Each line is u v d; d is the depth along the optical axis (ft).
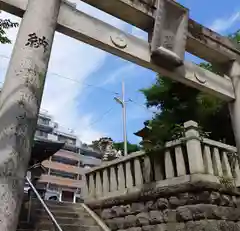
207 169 22.06
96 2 16.76
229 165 24.27
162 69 17.72
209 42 20.30
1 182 9.82
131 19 18.19
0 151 10.25
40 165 38.75
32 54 12.12
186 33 18.48
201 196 20.58
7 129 10.59
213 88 19.75
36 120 11.56
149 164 25.03
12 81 11.49
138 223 24.14
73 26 14.79
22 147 10.62
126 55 16.57
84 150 156.25
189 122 23.03
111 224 26.55
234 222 21.83
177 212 21.57
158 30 17.43
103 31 15.93
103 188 29.09
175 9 18.31
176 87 36.29
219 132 34.71
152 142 25.63
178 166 22.63
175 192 22.08
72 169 138.41
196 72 19.26
